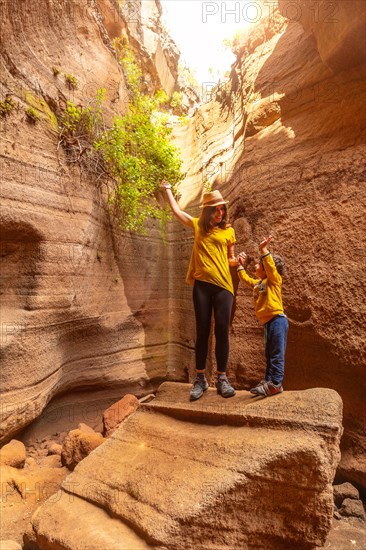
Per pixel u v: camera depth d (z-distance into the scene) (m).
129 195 7.39
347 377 4.68
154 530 2.85
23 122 5.36
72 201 6.12
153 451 3.71
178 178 9.58
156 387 8.30
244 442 3.29
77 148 6.40
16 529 3.82
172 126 12.09
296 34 7.00
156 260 9.02
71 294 5.95
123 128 7.88
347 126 5.25
